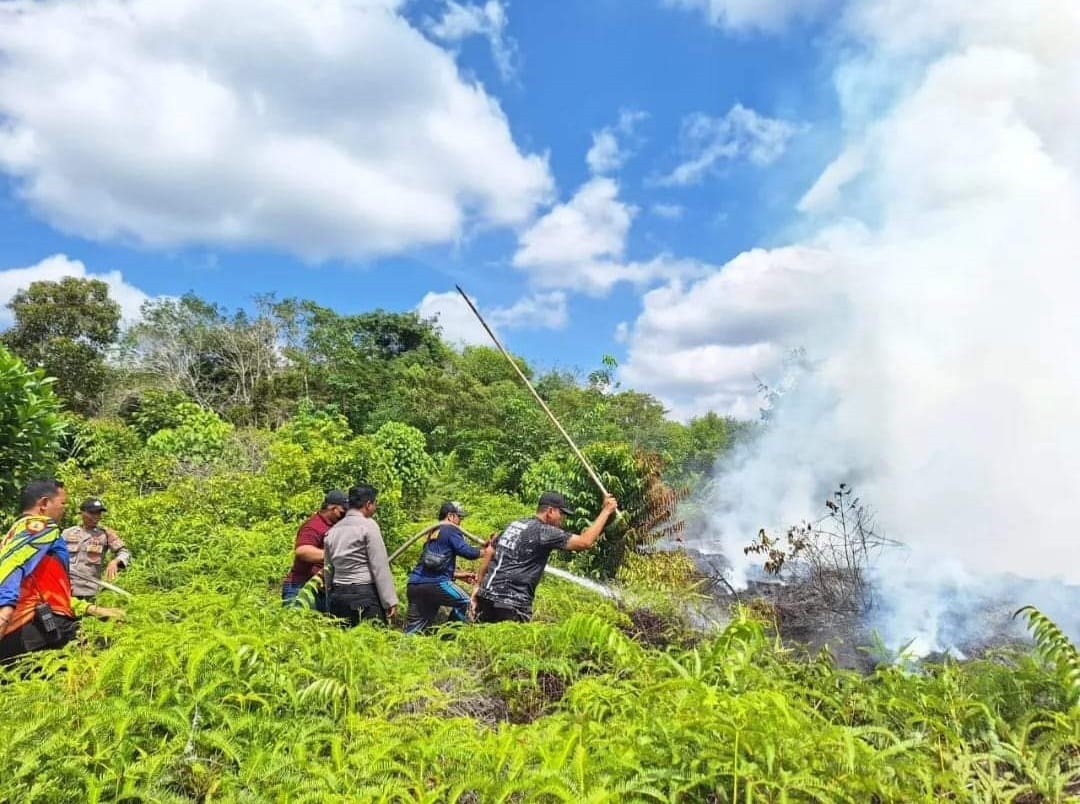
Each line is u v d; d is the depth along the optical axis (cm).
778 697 255
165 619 404
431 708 300
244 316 3538
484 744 245
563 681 368
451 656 399
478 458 1636
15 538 365
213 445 1364
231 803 216
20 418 608
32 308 2758
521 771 224
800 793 223
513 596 504
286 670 302
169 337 3409
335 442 1043
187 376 3338
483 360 3191
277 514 862
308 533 545
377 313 3638
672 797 216
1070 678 307
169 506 801
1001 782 248
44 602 370
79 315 2812
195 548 713
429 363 3378
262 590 582
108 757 232
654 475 780
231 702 277
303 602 461
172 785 235
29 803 208
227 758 245
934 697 297
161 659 286
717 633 483
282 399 3219
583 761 216
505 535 521
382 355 3575
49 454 662
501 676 372
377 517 812
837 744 239
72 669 295
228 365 3506
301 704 286
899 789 228
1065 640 324
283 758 234
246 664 300
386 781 227
